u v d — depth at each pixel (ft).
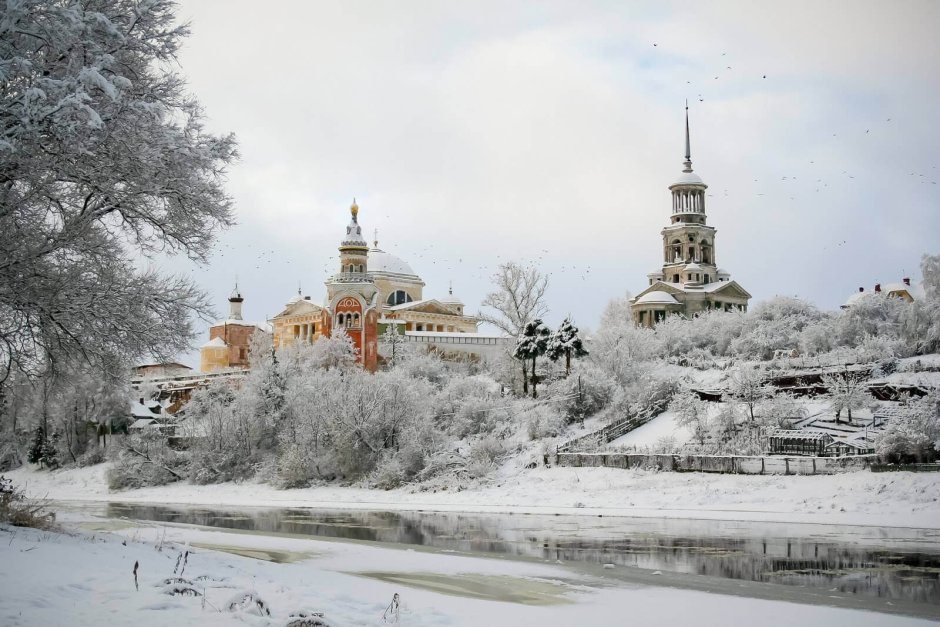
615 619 61.98
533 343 280.51
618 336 301.02
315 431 240.32
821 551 102.27
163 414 314.14
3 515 78.38
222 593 54.29
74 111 67.36
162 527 127.75
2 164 71.72
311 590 61.62
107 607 47.73
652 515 151.23
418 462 222.69
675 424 215.10
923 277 310.04
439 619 56.39
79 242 80.53
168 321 88.17
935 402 178.29
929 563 92.43
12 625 42.09
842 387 197.77
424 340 393.70
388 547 106.01
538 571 87.20
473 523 147.33
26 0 66.08
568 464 204.03
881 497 144.46
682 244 476.95
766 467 172.14
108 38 75.20
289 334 440.86
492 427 244.83
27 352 85.61
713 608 67.00
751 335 318.86
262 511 181.57
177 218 86.63
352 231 390.21
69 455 287.48
